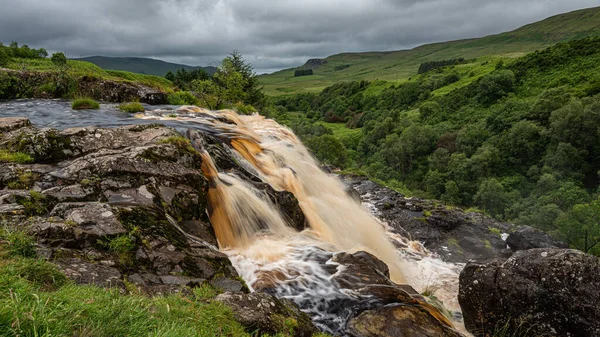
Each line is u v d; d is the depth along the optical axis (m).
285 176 13.74
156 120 16.19
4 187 7.51
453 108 114.62
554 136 67.25
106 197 7.68
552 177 57.62
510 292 7.55
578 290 6.96
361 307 6.78
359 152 112.62
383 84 192.50
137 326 3.47
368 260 8.74
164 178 8.76
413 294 8.10
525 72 106.62
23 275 4.29
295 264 8.25
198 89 31.67
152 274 5.84
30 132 10.00
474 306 8.03
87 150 10.06
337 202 14.80
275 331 5.03
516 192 61.81
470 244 15.43
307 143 63.00
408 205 18.95
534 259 7.61
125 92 23.17
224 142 13.74
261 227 10.16
